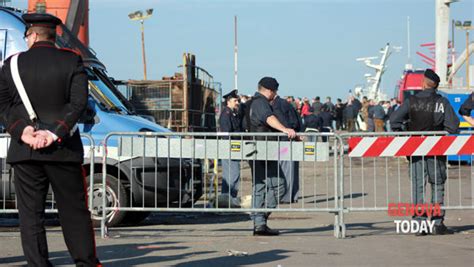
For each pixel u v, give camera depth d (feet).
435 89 37.06
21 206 20.89
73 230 21.03
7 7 42.14
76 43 42.47
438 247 32.65
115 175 39.88
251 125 37.22
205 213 48.03
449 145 36.11
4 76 20.65
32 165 20.62
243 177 75.77
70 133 20.40
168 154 36.83
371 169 83.87
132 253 30.89
